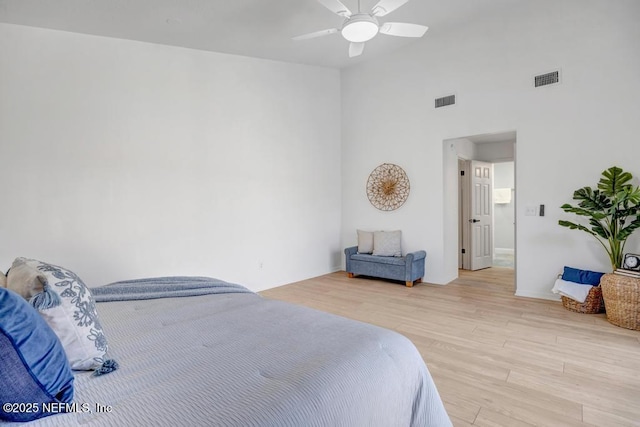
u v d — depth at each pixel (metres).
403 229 5.33
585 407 1.97
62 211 3.30
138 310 1.88
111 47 3.58
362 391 1.18
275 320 1.69
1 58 3.01
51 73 3.25
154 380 1.13
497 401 2.04
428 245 5.08
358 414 1.15
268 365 1.23
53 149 3.25
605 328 3.15
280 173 5.10
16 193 3.08
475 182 6.06
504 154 6.22
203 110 4.26
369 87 5.64
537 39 4.06
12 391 0.89
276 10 3.43
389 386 1.29
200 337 1.49
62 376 1.00
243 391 1.05
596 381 2.25
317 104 5.64
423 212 5.11
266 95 4.93
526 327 3.21
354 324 1.64
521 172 4.21
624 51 3.57
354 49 3.63
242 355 1.31
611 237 3.48
